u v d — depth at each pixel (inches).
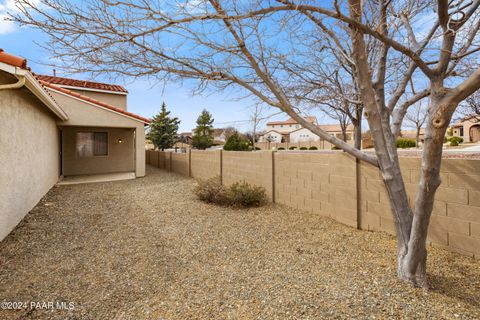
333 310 93.8
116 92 617.9
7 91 189.2
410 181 155.7
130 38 111.2
